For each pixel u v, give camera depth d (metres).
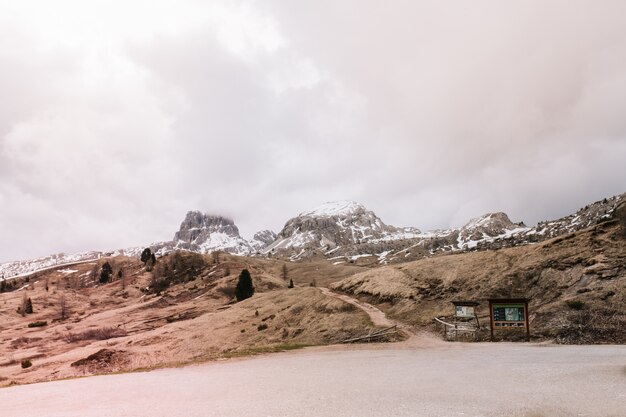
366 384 20.31
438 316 55.66
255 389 20.08
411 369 25.36
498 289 57.78
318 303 78.25
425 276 74.75
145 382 24.45
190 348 69.75
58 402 19.02
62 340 110.44
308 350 40.69
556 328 39.94
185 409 15.70
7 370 74.94
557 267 55.19
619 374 20.39
